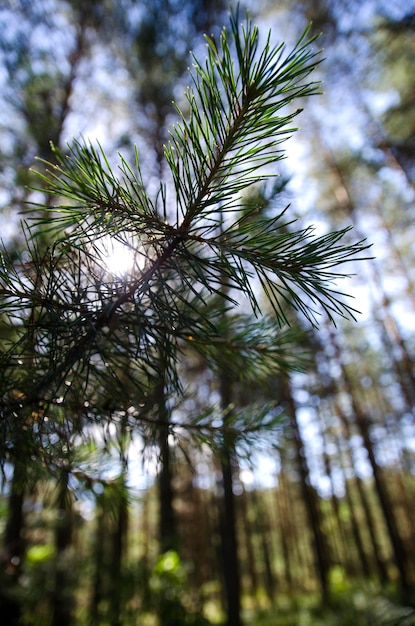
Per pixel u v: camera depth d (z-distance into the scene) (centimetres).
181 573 591
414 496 1902
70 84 530
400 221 1009
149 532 1502
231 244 74
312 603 1355
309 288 74
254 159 68
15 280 82
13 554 486
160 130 552
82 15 570
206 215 72
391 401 1344
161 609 547
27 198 317
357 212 1021
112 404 109
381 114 762
